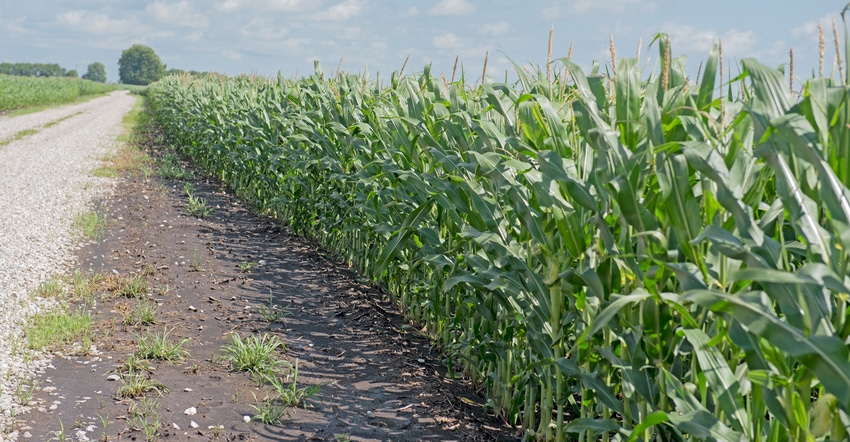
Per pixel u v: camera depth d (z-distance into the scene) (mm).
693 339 2117
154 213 9508
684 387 2453
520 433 3711
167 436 3443
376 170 5793
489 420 3871
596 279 2656
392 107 6332
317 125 7871
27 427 3430
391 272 5945
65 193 10633
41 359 4320
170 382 4133
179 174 13086
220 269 6895
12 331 4746
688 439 2430
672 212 2217
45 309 5238
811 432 1870
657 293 2197
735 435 2031
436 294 4734
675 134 2561
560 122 3023
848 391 1577
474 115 4457
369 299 6160
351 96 7469
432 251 4625
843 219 1655
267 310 5738
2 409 3592
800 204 1864
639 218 2393
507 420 3873
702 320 2369
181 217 9375
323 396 4102
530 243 3443
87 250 7297
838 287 1608
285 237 8609
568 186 2680
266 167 9742
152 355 4512
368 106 6949
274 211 9945
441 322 5004
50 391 3879
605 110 2965
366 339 5176
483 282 3748
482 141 4016
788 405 1884
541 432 3486
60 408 3680
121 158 15633
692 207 2193
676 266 2092
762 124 1866
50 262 6672
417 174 4742
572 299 3141
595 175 2738
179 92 19375
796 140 1729
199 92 16906
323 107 7793
